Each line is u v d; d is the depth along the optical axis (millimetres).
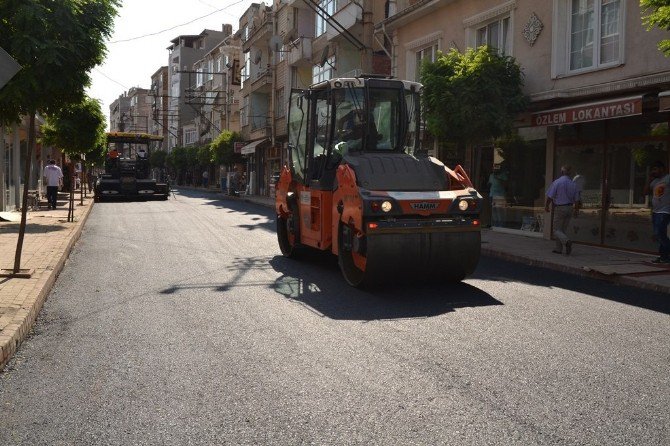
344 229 8859
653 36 11781
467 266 8531
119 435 3814
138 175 34938
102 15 8672
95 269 10352
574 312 7195
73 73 8375
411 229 8141
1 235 13734
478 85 14141
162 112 98750
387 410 4160
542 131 15438
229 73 63219
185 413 4148
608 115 11359
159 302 7742
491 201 17672
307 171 10320
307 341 5898
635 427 3885
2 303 6754
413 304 7629
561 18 14273
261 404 4289
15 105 8867
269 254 12391
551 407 4211
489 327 6445
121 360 5328
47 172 23141
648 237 12258
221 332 6254
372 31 24609
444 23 19031
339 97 9688
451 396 4414
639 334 6180
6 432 3871
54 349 5672
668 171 11805
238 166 54312
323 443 3664
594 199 13711
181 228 17781
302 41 33062
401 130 9945
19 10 7680
